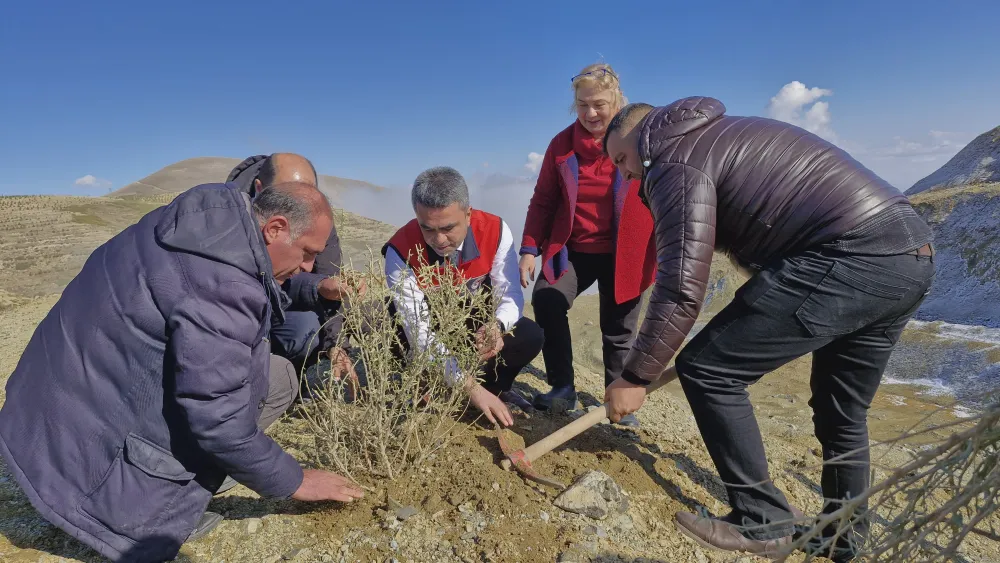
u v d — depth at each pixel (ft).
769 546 7.79
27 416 6.16
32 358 6.32
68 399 6.10
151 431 6.15
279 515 7.84
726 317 7.44
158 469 6.20
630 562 7.49
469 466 8.80
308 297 9.70
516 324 10.15
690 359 7.67
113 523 6.13
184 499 6.44
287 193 6.39
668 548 7.94
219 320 5.88
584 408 12.03
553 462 9.36
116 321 5.99
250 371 6.40
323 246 6.77
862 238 6.78
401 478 8.55
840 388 8.01
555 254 11.14
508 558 7.27
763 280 7.18
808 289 6.96
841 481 8.08
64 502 6.08
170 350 5.95
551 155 11.28
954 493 4.96
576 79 10.33
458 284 9.10
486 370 10.55
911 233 6.87
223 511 7.88
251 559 7.11
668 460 10.18
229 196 6.18
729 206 7.18
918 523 4.81
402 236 9.93
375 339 8.18
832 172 6.97
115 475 6.14
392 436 8.56
